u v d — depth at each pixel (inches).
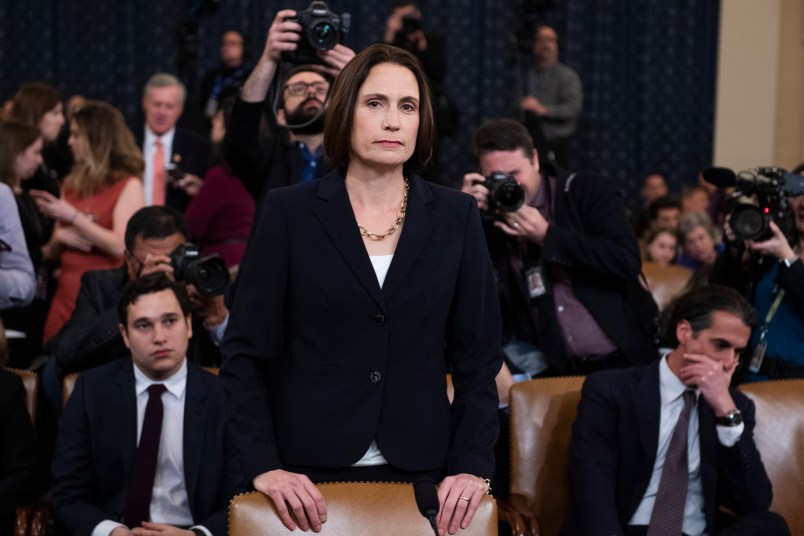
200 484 183.8
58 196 279.4
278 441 125.2
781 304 214.1
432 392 124.9
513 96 459.5
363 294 122.6
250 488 126.6
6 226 219.6
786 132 479.2
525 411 193.3
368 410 122.7
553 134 444.5
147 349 183.0
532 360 214.4
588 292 213.6
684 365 182.1
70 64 460.4
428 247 124.9
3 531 182.5
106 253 270.1
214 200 283.6
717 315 179.9
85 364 208.4
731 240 211.2
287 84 205.8
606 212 215.5
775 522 177.9
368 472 125.7
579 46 489.1
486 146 213.6
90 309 213.9
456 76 480.7
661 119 493.7
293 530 121.3
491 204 207.9
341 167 128.1
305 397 123.4
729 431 177.0
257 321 124.0
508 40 481.7
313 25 190.7
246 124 197.2
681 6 492.1
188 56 415.2
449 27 480.7
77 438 184.5
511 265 214.7
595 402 183.5
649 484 181.5
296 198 125.6
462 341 127.6
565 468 191.6
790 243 208.5
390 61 124.4
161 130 348.5
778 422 197.3
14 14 457.1
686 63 493.7
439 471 125.6
